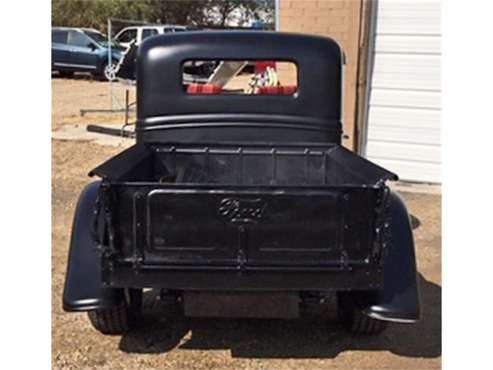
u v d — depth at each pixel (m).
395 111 7.73
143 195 2.95
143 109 4.25
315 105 4.23
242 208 2.96
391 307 3.22
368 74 7.77
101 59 19.88
